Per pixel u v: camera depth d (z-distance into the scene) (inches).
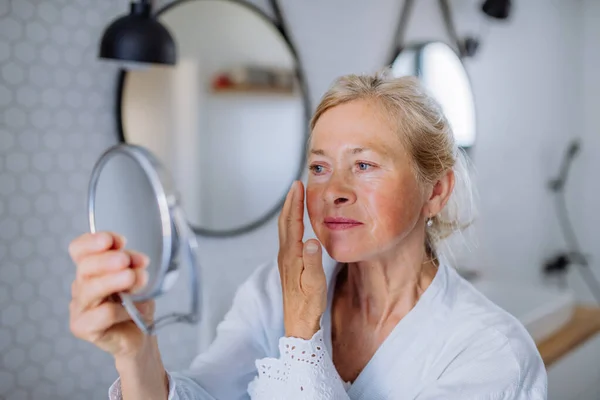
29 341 50.6
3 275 48.9
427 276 36.6
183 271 59.5
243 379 38.2
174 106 57.3
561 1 113.0
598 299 114.0
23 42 49.0
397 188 32.4
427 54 84.4
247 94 63.1
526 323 71.7
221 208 61.9
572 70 115.6
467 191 39.3
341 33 74.0
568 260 115.0
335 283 38.9
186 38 57.8
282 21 65.4
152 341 27.5
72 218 52.4
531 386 33.2
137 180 38.9
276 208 66.8
